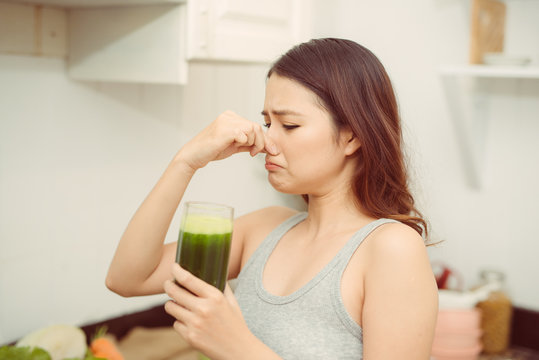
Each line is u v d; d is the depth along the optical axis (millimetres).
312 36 2338
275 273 1063
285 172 1013
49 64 1638
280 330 969
